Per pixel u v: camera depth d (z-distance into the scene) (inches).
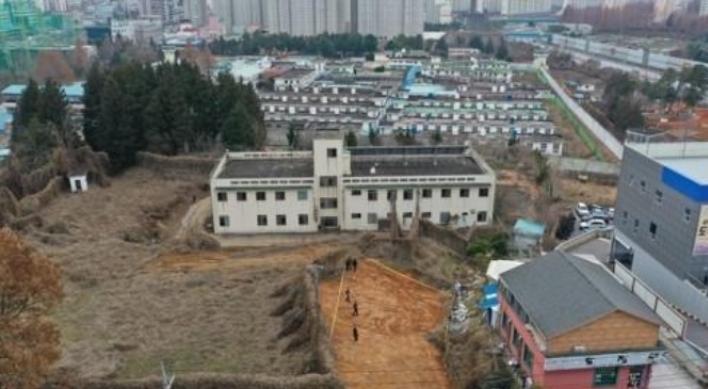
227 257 2253.9
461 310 1744.6
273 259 2187.5
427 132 4402.1
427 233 2384.4
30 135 3056.1
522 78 7027.6
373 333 1658.5
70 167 2952.8
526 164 3528.5
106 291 1897.1
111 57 7628.0
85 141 3326.8
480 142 4050.2
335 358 1503.4
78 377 1337.4
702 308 1499.8
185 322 1680.6
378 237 2295.8
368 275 2047.2
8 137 4284.0
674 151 1839.3
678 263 1608.0
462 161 2748.5
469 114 4862.2
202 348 1531.7
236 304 1793.8
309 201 2503.7
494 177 2486.5
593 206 2874.0
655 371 1299.2
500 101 5364.2
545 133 4379.9
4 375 951.6
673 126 4394.7
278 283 1927.9
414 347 1592.0
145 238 2456.9
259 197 2492.6
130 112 3245.6
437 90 5821.9
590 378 1234.0
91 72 3624.5
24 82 6397.6
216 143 3435.0
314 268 1930.4
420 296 1910.7
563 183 3336.6
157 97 3297.2
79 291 1888.5
